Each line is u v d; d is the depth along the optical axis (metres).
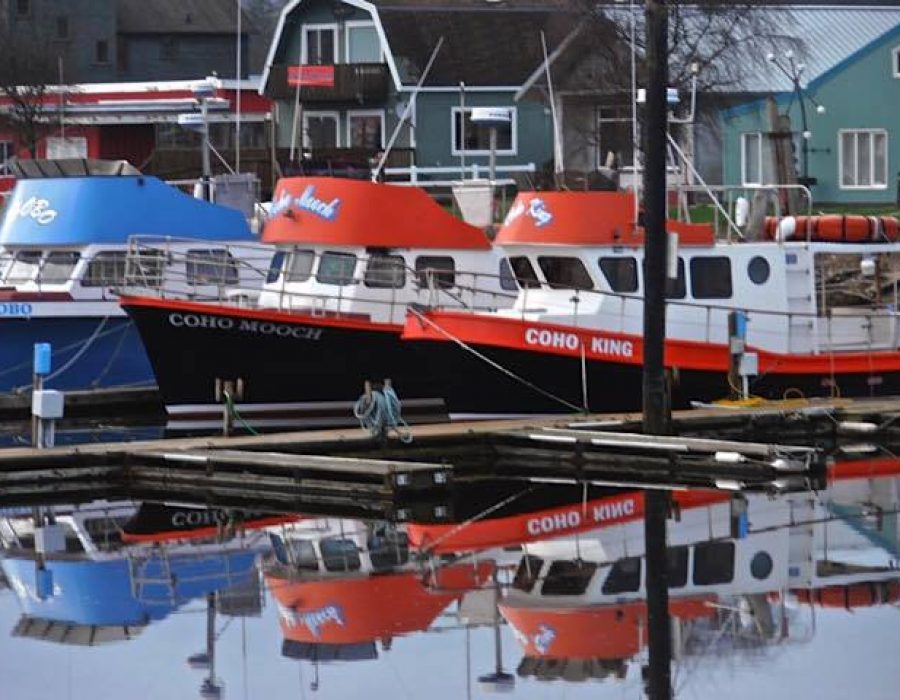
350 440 84.19
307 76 195.25
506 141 188.88
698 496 76.94
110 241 105.94
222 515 75.06
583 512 73.56
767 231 98.50
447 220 97.50
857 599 58.75
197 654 54.22
